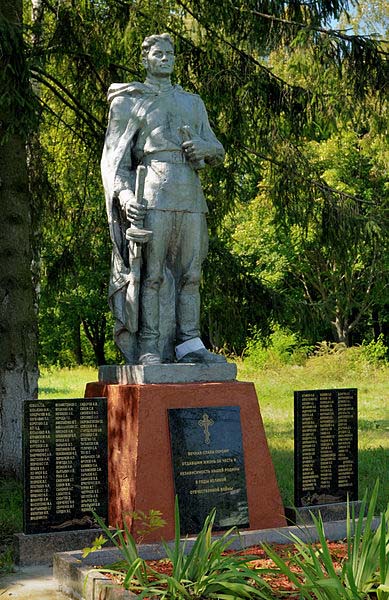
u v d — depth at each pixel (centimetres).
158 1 1048
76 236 1240
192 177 756
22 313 1045
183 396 707
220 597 509
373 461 1174
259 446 733
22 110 912
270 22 1084
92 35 1095
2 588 605
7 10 1013
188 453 700
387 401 1923
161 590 521
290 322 1228
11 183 1050
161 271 750
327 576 523
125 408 706
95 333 3412
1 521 812
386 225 1173
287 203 1188
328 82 1081
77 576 584
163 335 764
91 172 1262
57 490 678
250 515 720
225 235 1523
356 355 2586
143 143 753
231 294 1194
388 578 496
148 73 771
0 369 1041
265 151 1180
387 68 1084
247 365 2616
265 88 1130
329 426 791
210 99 1112
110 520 711
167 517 686
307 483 780
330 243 1180
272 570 530
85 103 1181
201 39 1116
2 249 1048
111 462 717
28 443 671
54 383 2444
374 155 2419
